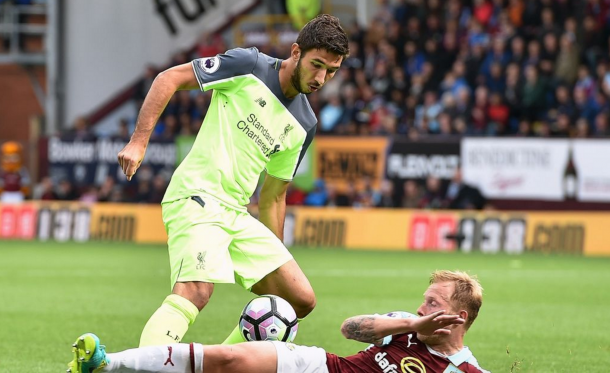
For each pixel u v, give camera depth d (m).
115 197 49.62
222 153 12.25
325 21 12.12
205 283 11.62
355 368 10.84
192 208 11.97
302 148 13.10
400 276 31.50
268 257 12.43
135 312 22.05
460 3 50.25
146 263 35.59
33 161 51.38
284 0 57.03
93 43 56.75
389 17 52.25
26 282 28.73
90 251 41.44
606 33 46.97
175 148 48.75
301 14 53.50
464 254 41.84
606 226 42.28
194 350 10.39
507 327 20.42
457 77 46.88
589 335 19.36
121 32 56.62
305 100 12.89
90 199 50.09
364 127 46.69
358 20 56.66
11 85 62.16
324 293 26.53
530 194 43.88
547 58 45.94
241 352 10.56
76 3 56.62
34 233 50.12
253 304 12.28
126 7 56.59
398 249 44.38
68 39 56.84
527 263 37.41
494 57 46.62
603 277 32.03
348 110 47.78
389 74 48.75
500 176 44.16
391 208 45.28
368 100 48.19
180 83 12.23
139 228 48.25
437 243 44.16
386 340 10.90
